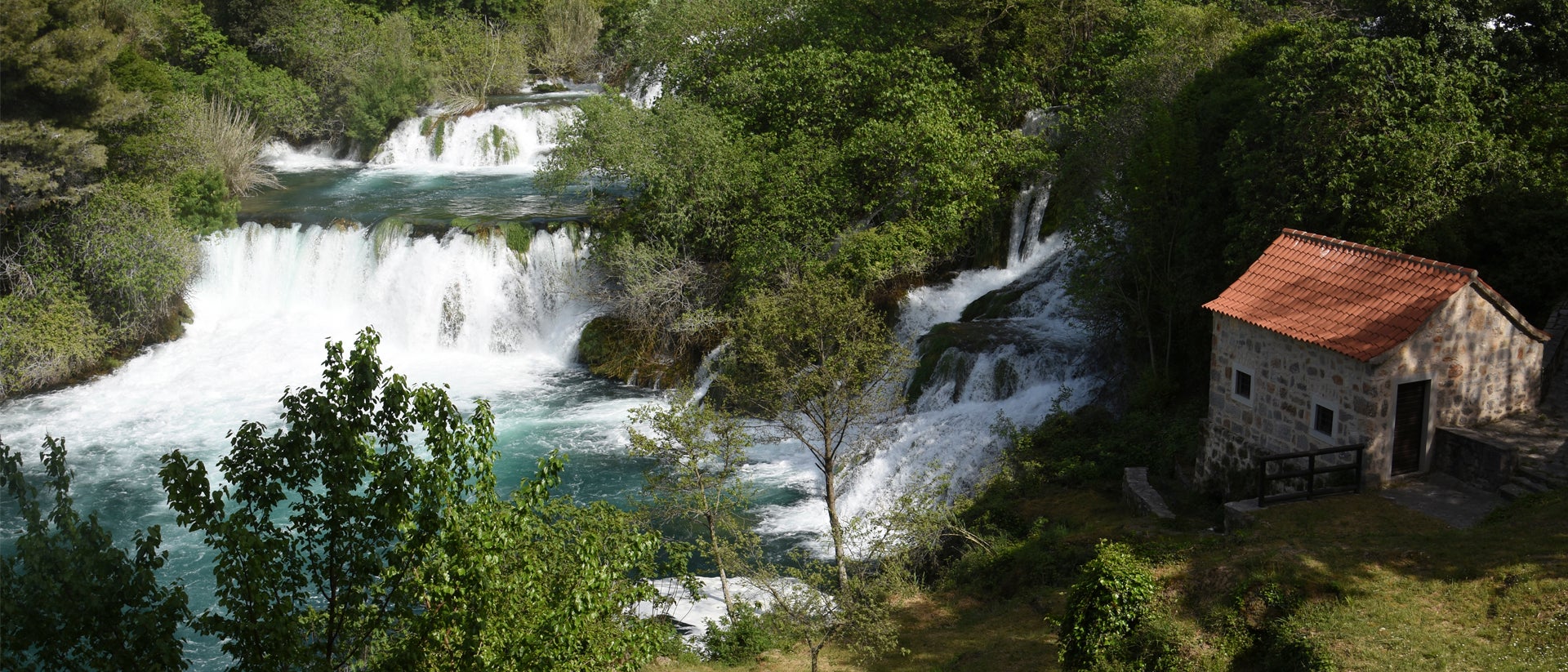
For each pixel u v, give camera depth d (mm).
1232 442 25672
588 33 85188
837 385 26922
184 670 13898
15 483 14250
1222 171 30938
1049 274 39844
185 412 39969
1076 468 29234
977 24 47312
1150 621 19094
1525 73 30156
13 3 41500
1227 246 29000
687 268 42781
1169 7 46188
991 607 24312
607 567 15219
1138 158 32344
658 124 44000
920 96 43875
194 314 48156
